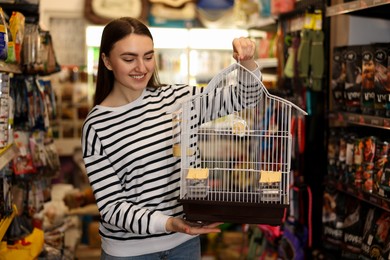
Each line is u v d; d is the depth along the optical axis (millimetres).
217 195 1973
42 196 3359
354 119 2688
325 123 3174
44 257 3000
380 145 2430
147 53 1886
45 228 3674
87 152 1958
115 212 1876
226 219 1828
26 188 3141
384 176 2373
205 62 5805
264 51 4328
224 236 4805
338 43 3211
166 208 1988
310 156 3207
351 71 2777
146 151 1938
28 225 2814
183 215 2031
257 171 1896
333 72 2965
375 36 3131
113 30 1881
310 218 3102
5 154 2361
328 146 3025
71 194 4484
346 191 2709
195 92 2102
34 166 3098
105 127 1945
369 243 2516
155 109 1997
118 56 1875
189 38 5742
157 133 1962
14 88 3068
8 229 2693
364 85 2623
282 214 1800
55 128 5539
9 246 2623
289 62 3400
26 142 3066
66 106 5656
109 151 1938
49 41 3438
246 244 4496
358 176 2623
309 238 3115
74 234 4496
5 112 2383
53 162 3459
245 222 1825
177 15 5836
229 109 2000
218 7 5871
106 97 2047
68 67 5664
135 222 1833
